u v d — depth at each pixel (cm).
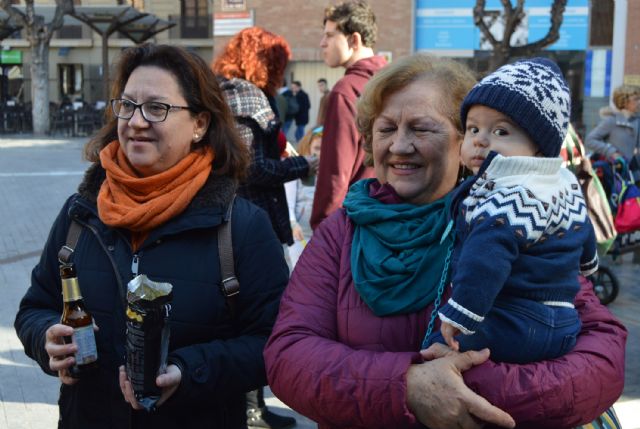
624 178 762
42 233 1038
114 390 239
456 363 188
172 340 239
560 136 197
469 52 2384
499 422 183
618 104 873
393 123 224
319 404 198
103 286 242
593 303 216
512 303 192
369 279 208
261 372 242
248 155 269
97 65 3784
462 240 198
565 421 191
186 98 249
